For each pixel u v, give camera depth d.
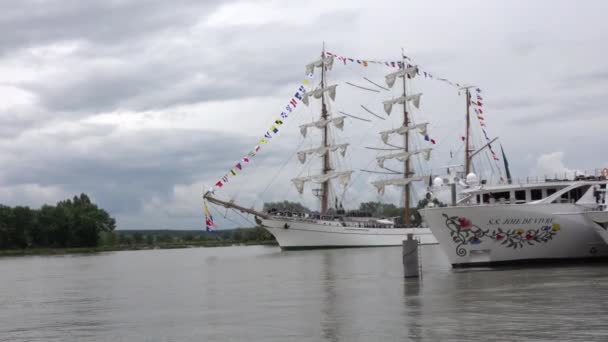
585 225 55.16
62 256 150.88
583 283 40.66
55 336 29.75
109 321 33.62
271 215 125.12
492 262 54.97
